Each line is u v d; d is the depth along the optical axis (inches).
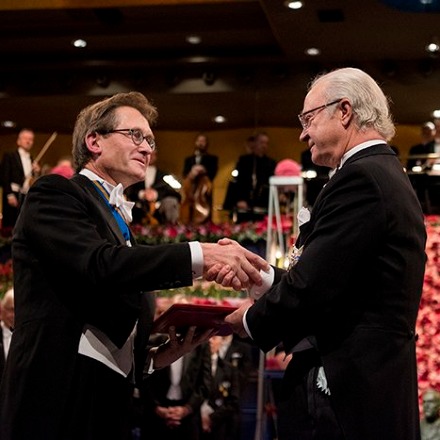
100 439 228.8
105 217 238.7
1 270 748.6
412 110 979.3
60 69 1033.5
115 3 901.8
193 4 906.7
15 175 893.2
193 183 906.7
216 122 1026.1
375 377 219.1
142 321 250.1
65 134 1077.8
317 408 228.7
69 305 228.8
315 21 873.5
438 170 705.6
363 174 224.5
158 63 1008.2
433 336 606.5
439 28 874.8
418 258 228.4
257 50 985.5
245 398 594.2
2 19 959.0
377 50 947.3
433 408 471.8
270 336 228.1
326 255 219.1
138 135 252.1
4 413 227.0
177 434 542.0
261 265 245.0
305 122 246.5
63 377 225.0
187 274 229.5
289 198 703.1
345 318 224.1
